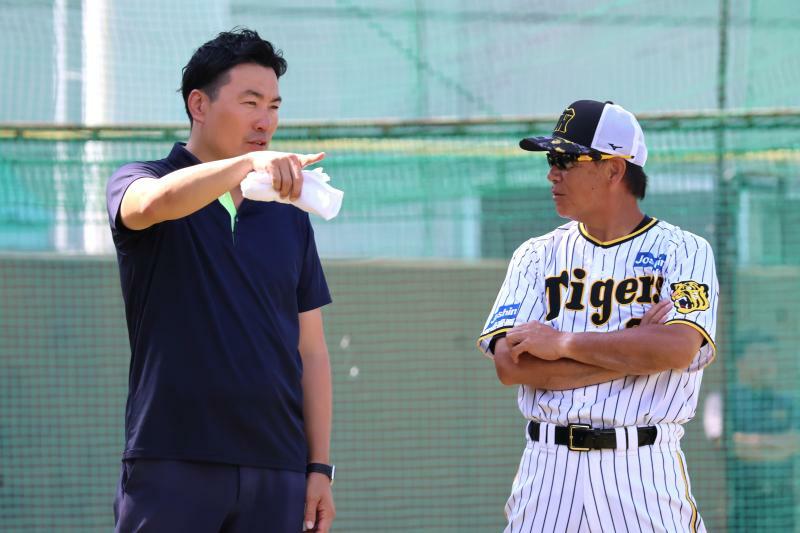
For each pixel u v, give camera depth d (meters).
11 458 28.56
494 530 30.27
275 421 12.52
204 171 11.10
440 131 23.45
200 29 26.84
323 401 13.63
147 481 12.11
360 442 30.16
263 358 12.45
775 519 26.42
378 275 30.16
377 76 27.16
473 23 27.33
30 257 27.62
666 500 12.87
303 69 27.03
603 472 12.88
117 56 26.53
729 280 25.72
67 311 28.69
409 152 25.06
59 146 24.50
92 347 28.78
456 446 30.34
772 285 26.58
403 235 26.19
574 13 27.36
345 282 30.12
